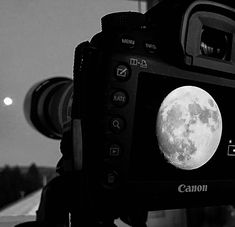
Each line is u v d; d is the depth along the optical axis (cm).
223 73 34
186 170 33
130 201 31
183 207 34
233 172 36
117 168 30
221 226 59
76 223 33
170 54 32
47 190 36
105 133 30
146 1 64
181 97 33
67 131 34
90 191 31
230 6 35
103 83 30
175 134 32
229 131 36
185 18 31
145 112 32
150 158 32
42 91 50
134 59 30
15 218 55
